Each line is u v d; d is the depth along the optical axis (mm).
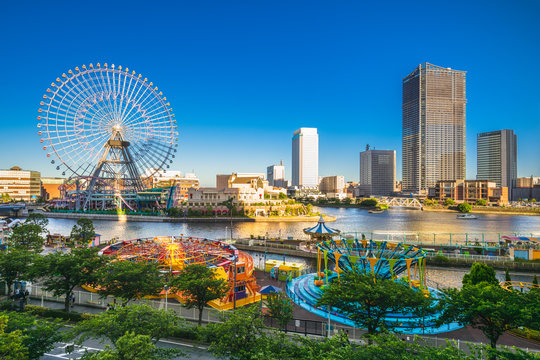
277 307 39375
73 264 42188
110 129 183000
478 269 47938
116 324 26406
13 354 21766
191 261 58250
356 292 32688
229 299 48594
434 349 23031
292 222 197250
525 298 30016
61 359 30703
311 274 64625
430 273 76312
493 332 29953
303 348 24297
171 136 189250
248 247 102125
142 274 42500
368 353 22406
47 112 155250
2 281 46031
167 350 25891
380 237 123500
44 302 45812
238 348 25812
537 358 22109
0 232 96938
